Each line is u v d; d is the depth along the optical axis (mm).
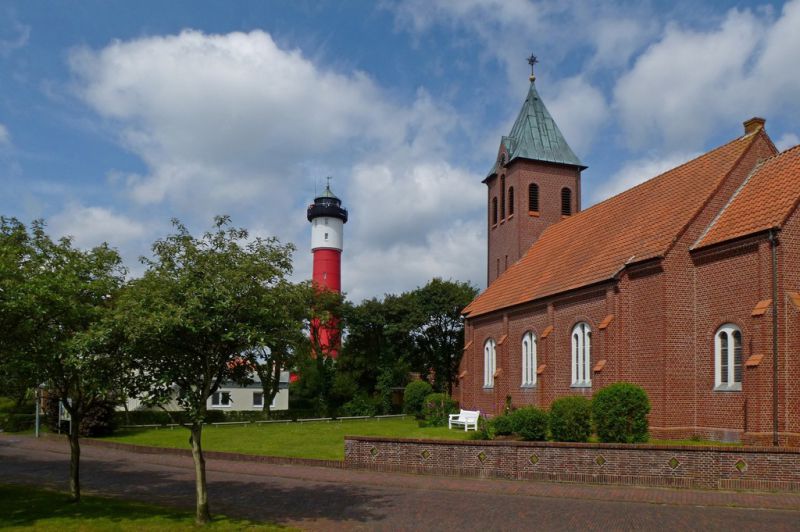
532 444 21422
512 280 46875
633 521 15414
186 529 14398
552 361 37094
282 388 67312
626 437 23766
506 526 15047
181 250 14875
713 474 19250
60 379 18078
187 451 30672
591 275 34125
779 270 24828
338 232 83562
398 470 23500
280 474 23578
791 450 18828
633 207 37500
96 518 15578
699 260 28656
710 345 27766
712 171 32000
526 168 51062
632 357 30281
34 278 16406
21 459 29969
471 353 49156
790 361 24266
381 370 65188
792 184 26578
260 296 15188
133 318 14258
